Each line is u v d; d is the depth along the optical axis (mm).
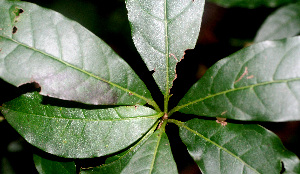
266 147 385
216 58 542
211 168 392
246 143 389
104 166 403
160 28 401
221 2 430
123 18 561
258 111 378
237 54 387
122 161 406
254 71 381
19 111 394
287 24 442
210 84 396
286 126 530
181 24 401
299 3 438
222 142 394
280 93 373
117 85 396
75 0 561
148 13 399
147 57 406
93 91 389
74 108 399
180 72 533
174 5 399
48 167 413
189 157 541
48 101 397
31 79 375
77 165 438
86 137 397
